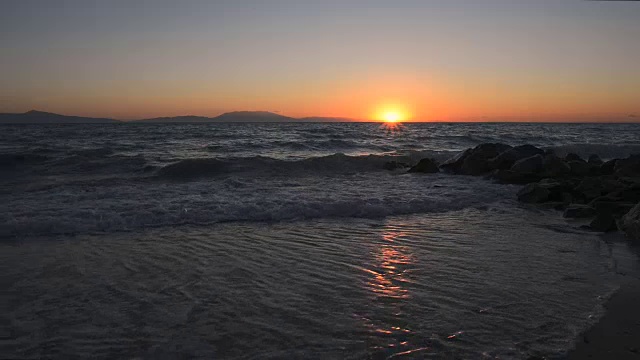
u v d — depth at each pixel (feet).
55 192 33.65
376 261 18.49
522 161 44.98
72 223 24.00
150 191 34.14
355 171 51.16
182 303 14.02
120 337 11.82
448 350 11.12
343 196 33.06
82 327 12.40
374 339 11.68
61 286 15.43
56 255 19.03
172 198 31.09
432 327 12.37
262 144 88.84
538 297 14.64
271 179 42.78
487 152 53.36
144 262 18.13
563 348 11.26
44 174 46.70
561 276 16.79
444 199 33.04
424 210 30.01
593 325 12.58
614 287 15.66
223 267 17.54
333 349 11.15
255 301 14.19
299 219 26.68
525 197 34.19
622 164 43.73
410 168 52.54
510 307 13.79
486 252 20.02
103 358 10.77
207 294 14.75
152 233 22.95
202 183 38.70
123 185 38.19
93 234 22.68
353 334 11.96
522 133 164.45
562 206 31.55
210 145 87.10
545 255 19.63
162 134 136.77
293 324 12.56
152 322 12.69
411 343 11.46
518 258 19.12
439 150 83.76
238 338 11.74
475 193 36.37
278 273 16.88
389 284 15.78
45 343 11.50
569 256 19.52
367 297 14.55
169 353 10.99
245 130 177.17
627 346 11.43
